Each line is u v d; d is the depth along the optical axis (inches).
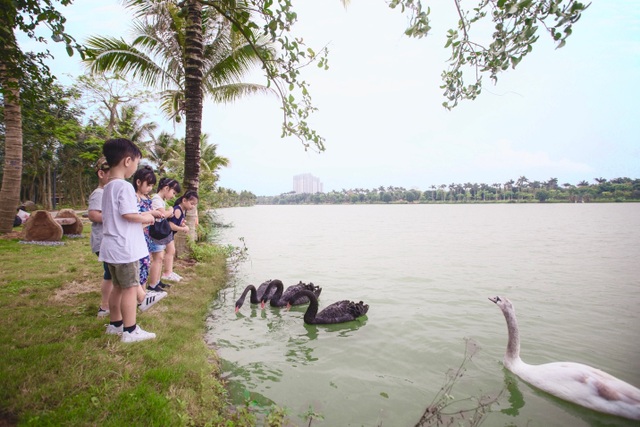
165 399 128.3
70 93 831.7
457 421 144.6
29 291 242.5
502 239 878.4
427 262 533.3
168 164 1103.6
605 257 577.3
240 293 344.8
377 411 152.1
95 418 114.6
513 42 119.0
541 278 418.0
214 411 137.6
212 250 466.6
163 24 424.8
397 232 1106.1
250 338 236.8
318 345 226.2
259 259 558.9
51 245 426.6
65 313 199.3
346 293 358.0
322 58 159.6
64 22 135.5
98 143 945.5
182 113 498.6
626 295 340.2
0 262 320.5
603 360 203.5
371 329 254.7
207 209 999.6
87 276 286.7
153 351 161.6
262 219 2100.1
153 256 258.8
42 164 1334.9
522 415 151.5
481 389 171.5
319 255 604.4
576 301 320.5
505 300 193.5
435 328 253.3
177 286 304.0
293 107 171.2
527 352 213.8
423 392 167.9
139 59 457.7
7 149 480.1
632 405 147.9
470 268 485.1
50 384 126.6
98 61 444.5
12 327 173.5
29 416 110.9
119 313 174.1
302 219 2090.3
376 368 193.2
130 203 159.9
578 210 3535.9
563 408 157.1
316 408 153.9
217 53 477.1
